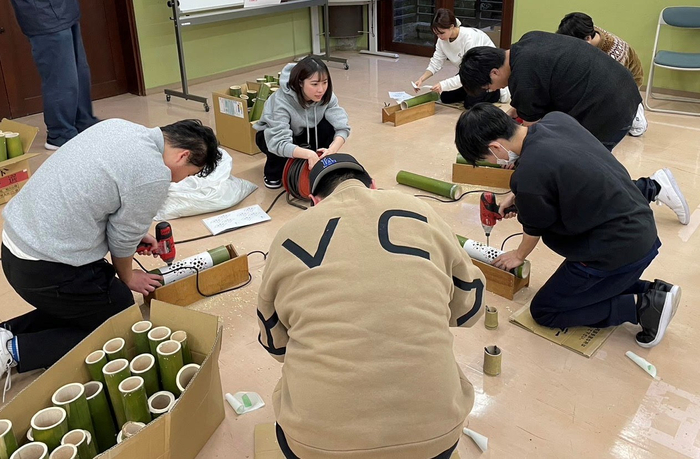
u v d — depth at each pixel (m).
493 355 1.89
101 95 5.22
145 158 1.72
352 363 1.12
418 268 1.18
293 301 1.21
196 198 2.96
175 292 2.23
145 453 1.39
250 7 5.27
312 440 1.16
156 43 5.29
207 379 1.59
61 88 3.83
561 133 1.90
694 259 2.55
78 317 1.90
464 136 1.96
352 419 1.12
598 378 1.91
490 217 2.36
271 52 6.29
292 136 3.11
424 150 3.79
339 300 1.15
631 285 2.06
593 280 1.95
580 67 2.65
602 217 1.83
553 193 1.83
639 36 4.85
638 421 1.74
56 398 1.51
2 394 1.90
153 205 1.78
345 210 1.26
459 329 2.16
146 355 1.66
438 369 1.16
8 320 2.06
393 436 1.13
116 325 1.73
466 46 4.35
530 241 2.13
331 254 1.19
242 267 2.40
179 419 1.47
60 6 3.66
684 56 4.30
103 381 1.63
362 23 6.71
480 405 1.81
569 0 5.10
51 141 3.96
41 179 1.74
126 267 1.99
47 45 3.70
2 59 4.48
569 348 2.05
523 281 2.36
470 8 6.02
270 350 1.43
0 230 2.80
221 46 5.80
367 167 3.53
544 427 1.73
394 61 6.30
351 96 5.04
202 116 4.68
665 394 1.84
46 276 1.75
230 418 1.78
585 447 1.66
